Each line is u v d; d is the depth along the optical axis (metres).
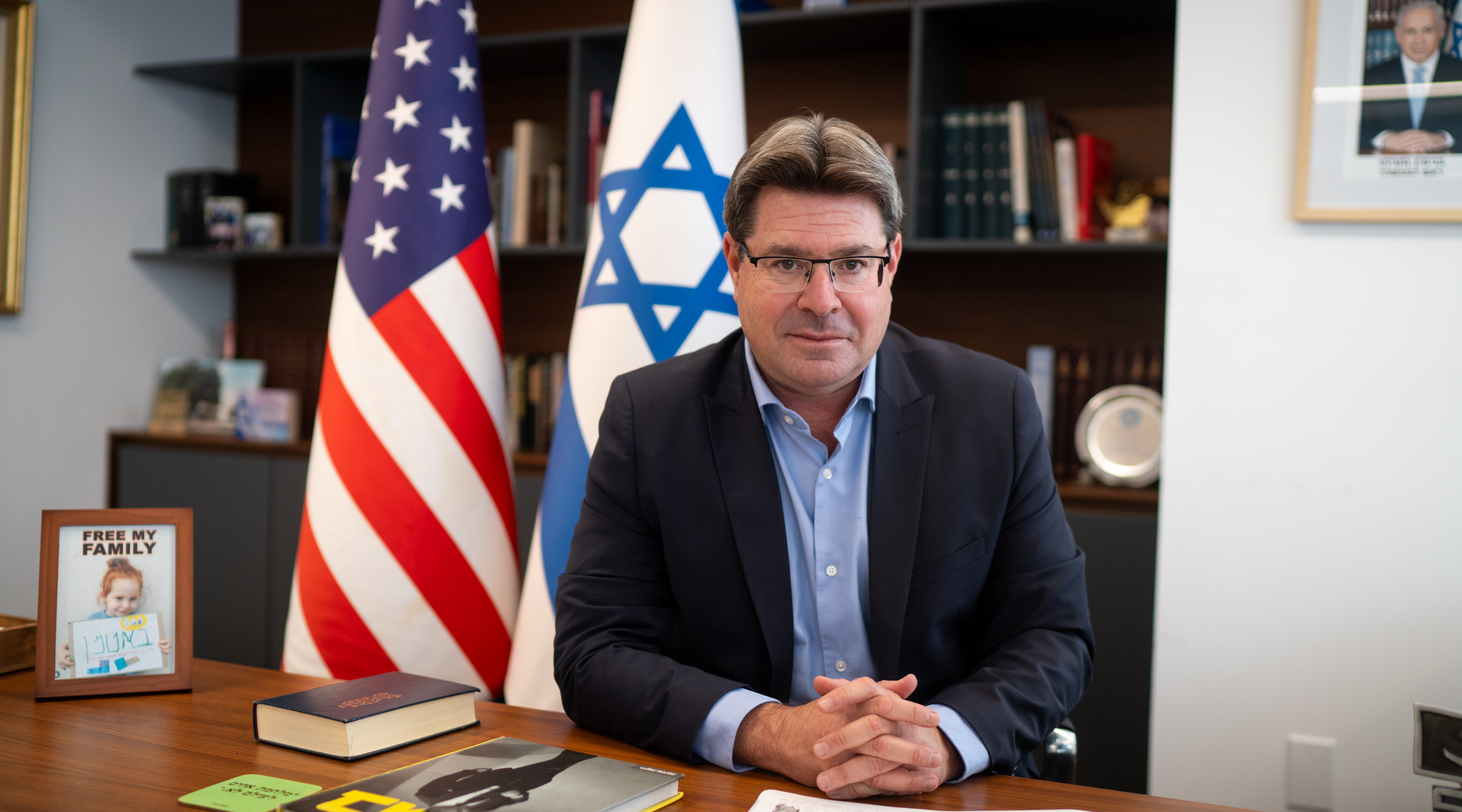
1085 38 2.55
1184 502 1.84
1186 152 1.83
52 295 3.02
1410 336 1.70
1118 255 2.54
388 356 1.78
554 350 3.10
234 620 2.97
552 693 1.66
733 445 1.17
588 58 2.70
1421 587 1.70
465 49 1.89
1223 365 1.81
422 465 1.76
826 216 1.03
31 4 2.89
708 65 1.70
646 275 1.66
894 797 0.89
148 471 3.09
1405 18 1.68
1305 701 1.77
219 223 3.21
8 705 1.06
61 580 1.10
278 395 3.08
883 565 1.14
